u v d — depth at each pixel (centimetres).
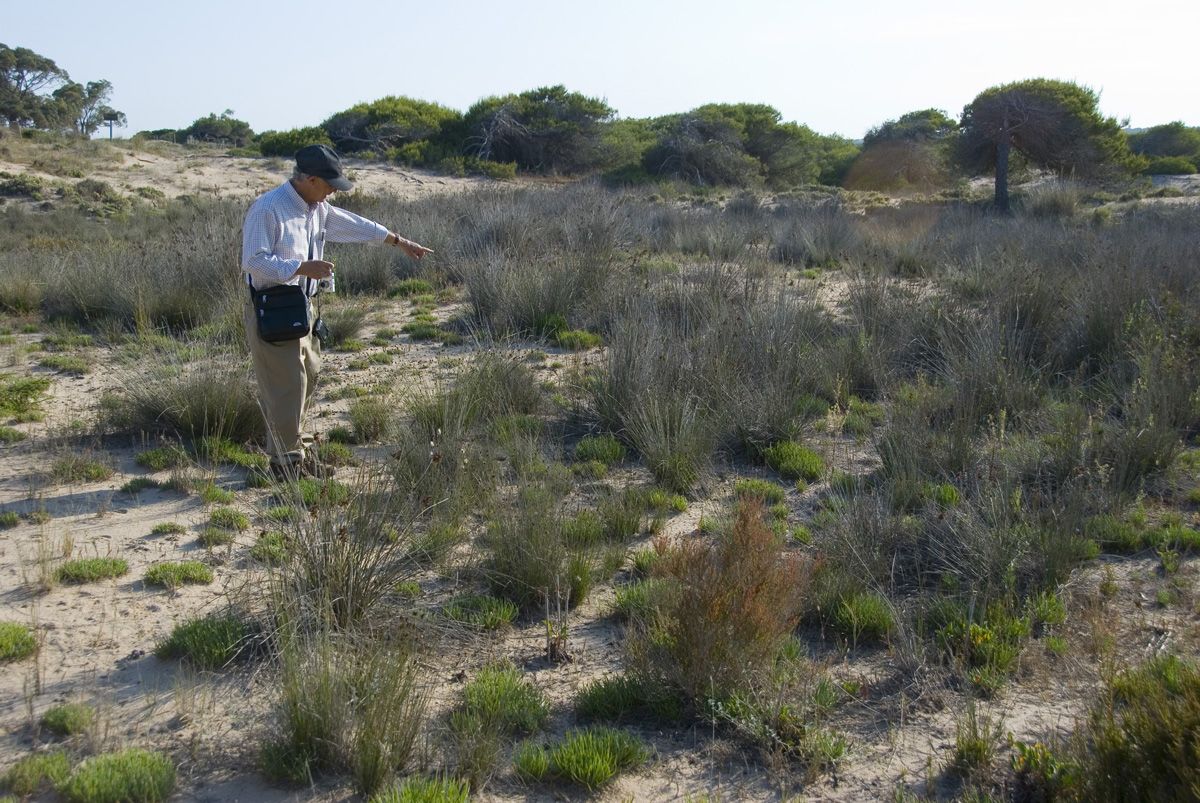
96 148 3256
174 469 573
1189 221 1573
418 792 288
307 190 538
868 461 629
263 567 437
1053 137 2500
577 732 334
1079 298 843
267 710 343
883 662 396
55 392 759
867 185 3803
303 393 568
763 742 333
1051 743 326
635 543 507
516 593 437
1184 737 280
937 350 784
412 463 536
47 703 343
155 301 995
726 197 2952
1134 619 424
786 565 392
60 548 468
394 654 342
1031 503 512
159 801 294
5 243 1722
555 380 785
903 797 303
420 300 1142
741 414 653
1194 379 679
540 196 1950
